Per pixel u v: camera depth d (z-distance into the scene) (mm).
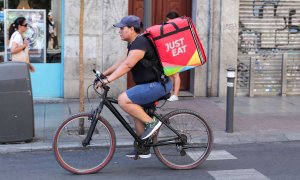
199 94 15609
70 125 8414
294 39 16219
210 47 15430
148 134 8250
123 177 8266
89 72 14844
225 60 15547
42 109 13727
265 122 12328
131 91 8141
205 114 13195
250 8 15812
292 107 14281
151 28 8164
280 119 12688
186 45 8211
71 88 14844
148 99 8188
